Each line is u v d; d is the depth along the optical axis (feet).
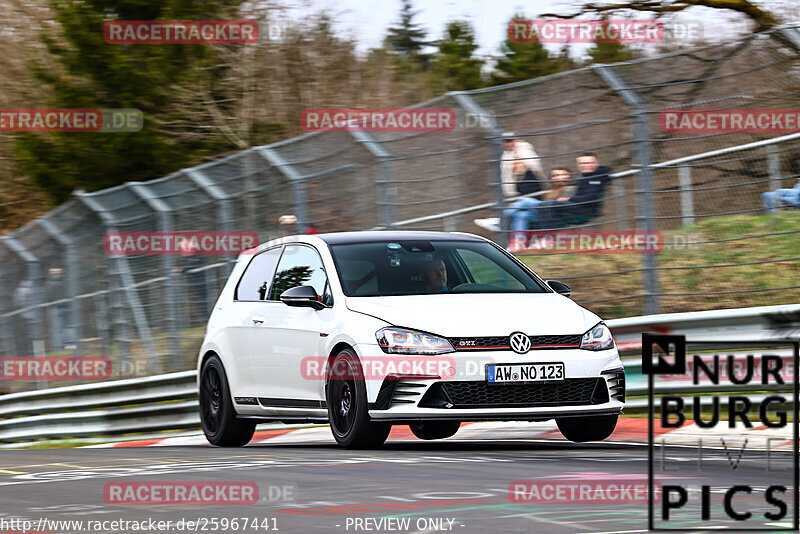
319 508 56.95
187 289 164.96
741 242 137.49
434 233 107.55
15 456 101.71
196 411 149.48
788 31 133.28
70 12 267.80
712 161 136.05
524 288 100.63
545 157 134.92
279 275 108.06
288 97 315.58
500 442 100.32
